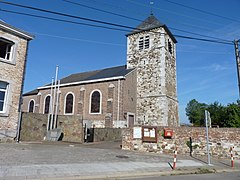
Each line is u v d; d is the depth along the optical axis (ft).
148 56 99.91
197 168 33.47
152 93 94.58
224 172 32.37
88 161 32.01
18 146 42.52
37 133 57.98
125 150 48.03
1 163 26.40
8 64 48.98
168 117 91.71
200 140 46.78
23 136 54.34
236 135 45.52
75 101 98.48
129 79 93.61
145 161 36.01
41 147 43.57
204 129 47.09
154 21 102.58
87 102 94.84
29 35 53.21
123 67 107.96
